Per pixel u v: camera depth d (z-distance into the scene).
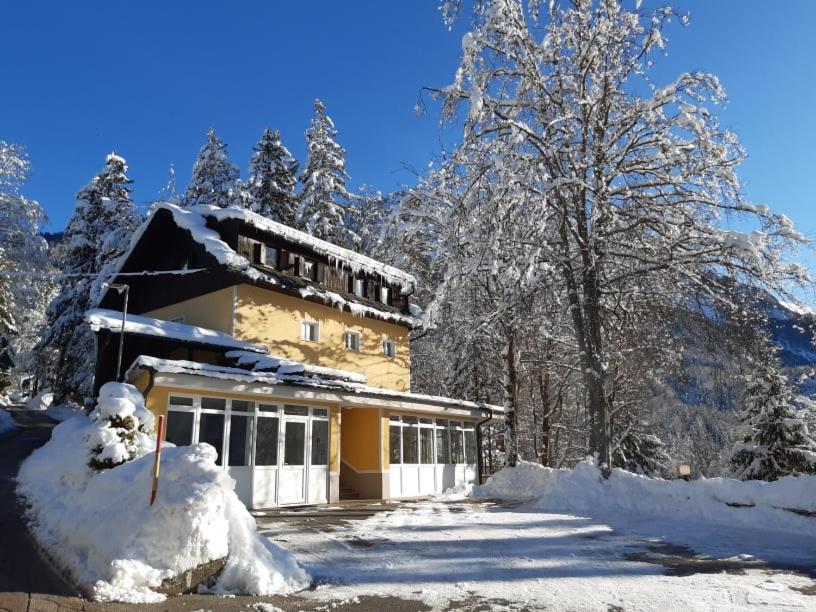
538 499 17.67
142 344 19.30
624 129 17.73
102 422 9.64
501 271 16.97
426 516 13.84
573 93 18.03
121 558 6.34
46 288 35.91
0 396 44.09
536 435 33.28
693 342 17.50
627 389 24.62
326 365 22.59
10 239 31.23
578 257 18.16
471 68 16.62
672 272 17.11
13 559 7.32
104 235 33.50
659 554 8.80
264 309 20.77
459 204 17.22
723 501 13.02
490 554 8.82
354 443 20.53
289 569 7.14
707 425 23.77
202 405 14.73
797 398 21.89
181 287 22.41
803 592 6.38
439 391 32.06
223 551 6.84
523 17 17.67
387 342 26.34
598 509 14.73
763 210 15.97
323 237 35.28
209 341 18.45
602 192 16.91
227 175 36.09
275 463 16.23
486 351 27.91
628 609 5.91
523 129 16.67
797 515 11.47
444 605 6.19
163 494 6.94
